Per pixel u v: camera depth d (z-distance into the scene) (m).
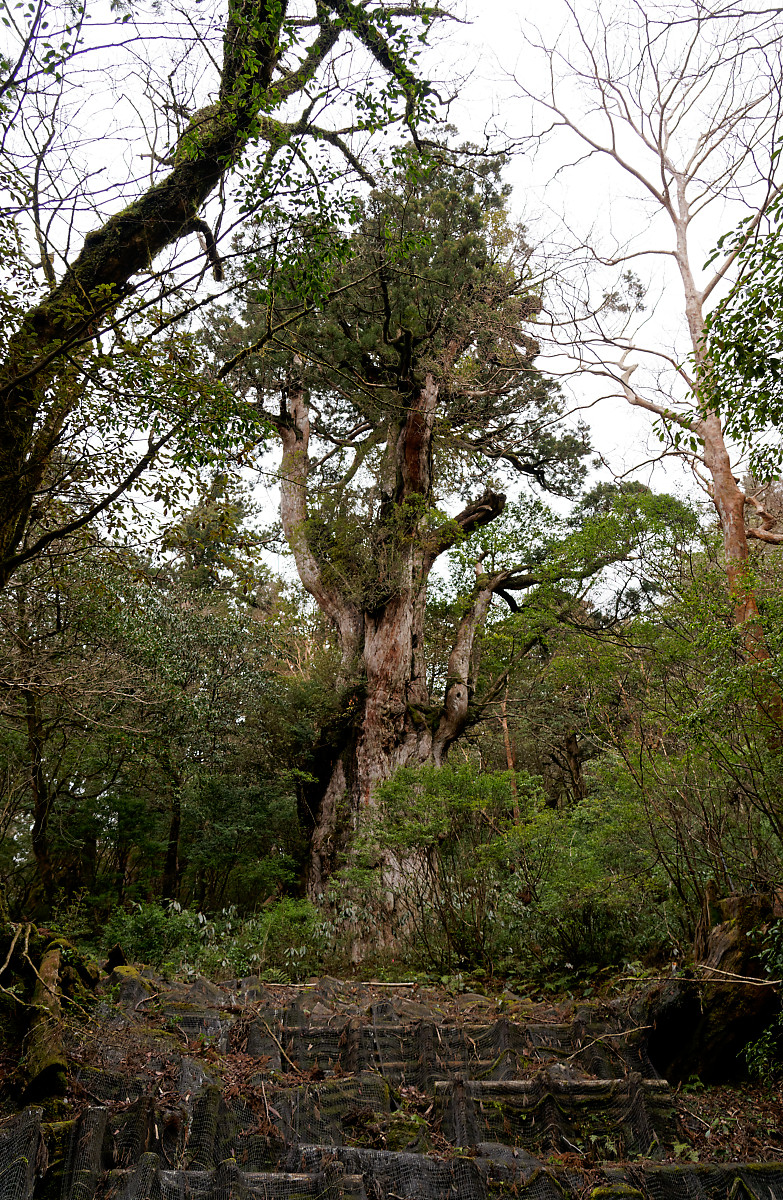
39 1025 4.30
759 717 6.31
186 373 6.06
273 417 19.56
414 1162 3.70
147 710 13.91
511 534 16.03
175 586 16.91
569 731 19.34
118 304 5.80
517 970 8.41
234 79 6.41
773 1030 5.14
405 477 18.58
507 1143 4.20
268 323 6.82
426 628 21.53
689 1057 5.18
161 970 8.39
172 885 18.58
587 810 9.45
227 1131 3.90
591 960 8.17
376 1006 5.58
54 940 5.27
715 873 6.95
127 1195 3.24
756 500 13.49
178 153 5.93
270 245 6.23
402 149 6.81
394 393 17.09
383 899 10.29
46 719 13.56
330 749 19.48
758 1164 3.84
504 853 8.79
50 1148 3.42
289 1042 5.04
